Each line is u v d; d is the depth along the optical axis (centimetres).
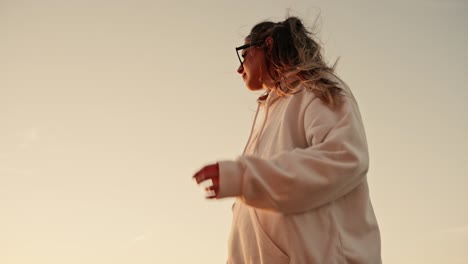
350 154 115
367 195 129
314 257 116
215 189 108
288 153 116
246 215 145
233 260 151
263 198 111
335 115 128
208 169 108
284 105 150
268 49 173
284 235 121
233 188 108
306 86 140
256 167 110
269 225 126
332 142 117
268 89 177
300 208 115
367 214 126
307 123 131
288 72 155
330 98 129
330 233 119
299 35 171
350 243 120
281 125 142
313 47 173
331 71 150
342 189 118
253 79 177
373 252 122
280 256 122
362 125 134
